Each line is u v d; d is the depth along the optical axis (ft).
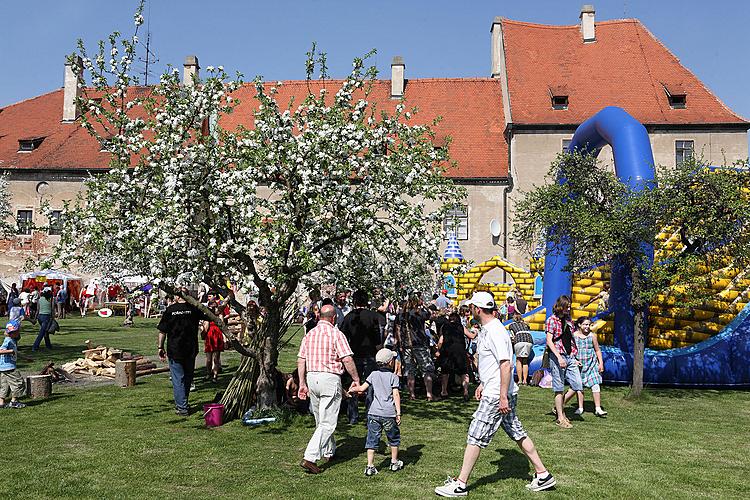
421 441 29.89
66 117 146.72
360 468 25.22
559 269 56.65
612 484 23.21
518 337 46.60
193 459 26.11
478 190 124.47
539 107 125.18
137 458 26.18
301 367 25.59
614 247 40.81
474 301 22.40
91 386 44.47
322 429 24.81
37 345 63.87
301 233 31.30
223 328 33.24
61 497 21.42
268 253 31.19
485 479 23.75
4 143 142.82
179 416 34.55
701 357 47.03
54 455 26.48
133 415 34.81
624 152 46.42
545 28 141.59
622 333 47.85
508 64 132.77
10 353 36.60
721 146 119.34
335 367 25.26
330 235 33.17
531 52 135.64
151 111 34.78
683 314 47.62
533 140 121.70
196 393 42.01
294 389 34.91
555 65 133.08
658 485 23.18
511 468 25.25
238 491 22.22
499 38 143.84
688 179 40.42
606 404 40.50
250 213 29.99
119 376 44.27
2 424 32.42
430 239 33.45
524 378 47.88
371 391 24.57
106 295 128.36
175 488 22.48
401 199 33.68
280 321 35.47
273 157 31.83
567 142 121.39
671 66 130.41
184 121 33.65
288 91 135.13
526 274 89.15
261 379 33.73
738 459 27.02
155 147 32.60
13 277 130.93
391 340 41.70
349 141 32.48
